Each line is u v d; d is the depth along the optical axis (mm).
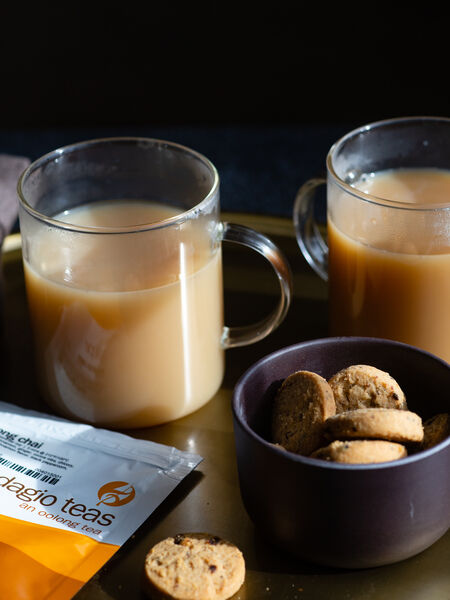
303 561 530
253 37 1242
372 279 599
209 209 579
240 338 621
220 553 521
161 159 625
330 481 497
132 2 1224
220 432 603
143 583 513
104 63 1272
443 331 604
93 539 535
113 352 578
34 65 1271
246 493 528
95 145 623
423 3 1192
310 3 1210
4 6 1223
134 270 564
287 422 540
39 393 629
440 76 1238
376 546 510
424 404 556
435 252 587
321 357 562
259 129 1197
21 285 713
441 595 516
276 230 746
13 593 512
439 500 510
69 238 562
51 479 564
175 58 1267
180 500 563
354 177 639
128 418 597
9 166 753
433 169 648
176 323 580
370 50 1231
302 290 701
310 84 1267
